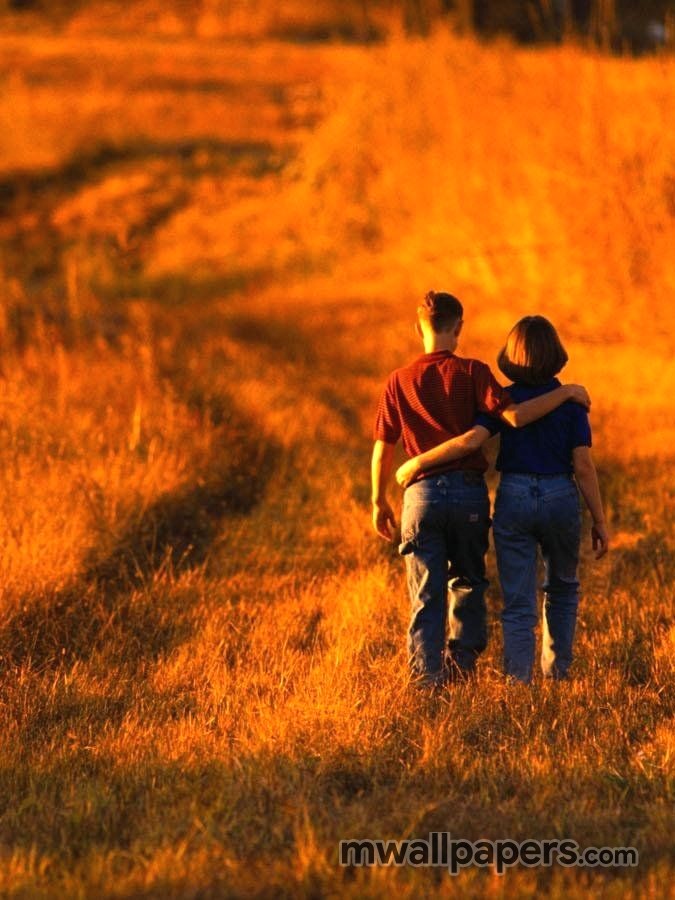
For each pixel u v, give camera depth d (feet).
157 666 69.15
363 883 43.39
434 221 218.59
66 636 73.56
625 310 159.22
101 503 93.71
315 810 49.16
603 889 43.06
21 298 157.99
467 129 213.66
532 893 42.93
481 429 63.46
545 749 55.57
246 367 146.61
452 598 67.56
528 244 178.19
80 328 151.84
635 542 90.07
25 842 47.65
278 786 51.26
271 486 106.52
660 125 165.58
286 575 86.38
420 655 64.75
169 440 109.70
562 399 63.21
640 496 99.35
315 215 264.52
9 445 105.40
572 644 66.59
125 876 44.21
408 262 216.13
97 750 56.54
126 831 48.37
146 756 56.03
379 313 188.44
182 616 77.20
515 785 52.49
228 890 42.78
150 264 257.34
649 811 49.06
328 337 171.73
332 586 82.58
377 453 66.80
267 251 255.91
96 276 246.47
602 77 176.14
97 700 63.72
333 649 69.15
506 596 64.90
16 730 59.47
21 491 93.45
